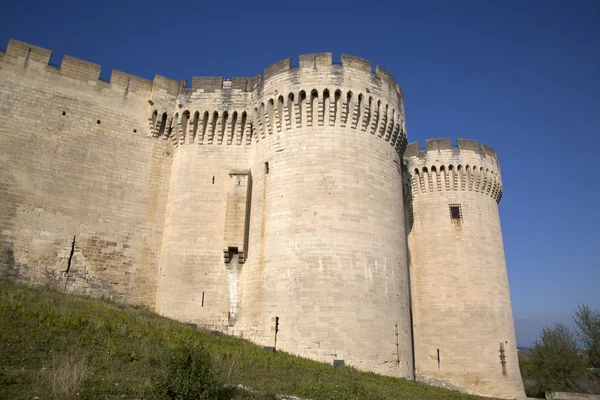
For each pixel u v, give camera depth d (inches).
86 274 1050.7
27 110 1074.1
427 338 1339.8
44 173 1056.8
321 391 650.8
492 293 1363.2
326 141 1048.2
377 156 1083.9
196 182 1182.9
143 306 1096.8
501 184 1555.1
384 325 952.9
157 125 1227.2
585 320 1996.8
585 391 1800.0
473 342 1293.1
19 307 741.3
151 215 1171.3
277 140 1097.4
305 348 900.6
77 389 498.0
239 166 1196.5
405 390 802.2
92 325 740.0
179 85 1284.4
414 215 1470.2
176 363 535.2
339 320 912.9
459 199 1444.4
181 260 1111.6
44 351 610.9
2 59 1077.1
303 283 943.0
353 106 1071.0
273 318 952.3
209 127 1218.0
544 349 1941.4
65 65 1151.6
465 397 885.2
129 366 619.5
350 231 983.0
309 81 1078.4
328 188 1008.2
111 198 1128.2
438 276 1376.7
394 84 1173.1
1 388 478.6
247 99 1230.9
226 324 1051.3
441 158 1469.0
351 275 949.8
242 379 654.5
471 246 1391.5
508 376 1294.3
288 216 1009.5
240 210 1117.7
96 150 1136.8
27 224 1008.9
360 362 898.7
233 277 1089.4
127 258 1111.6
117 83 1213.7
